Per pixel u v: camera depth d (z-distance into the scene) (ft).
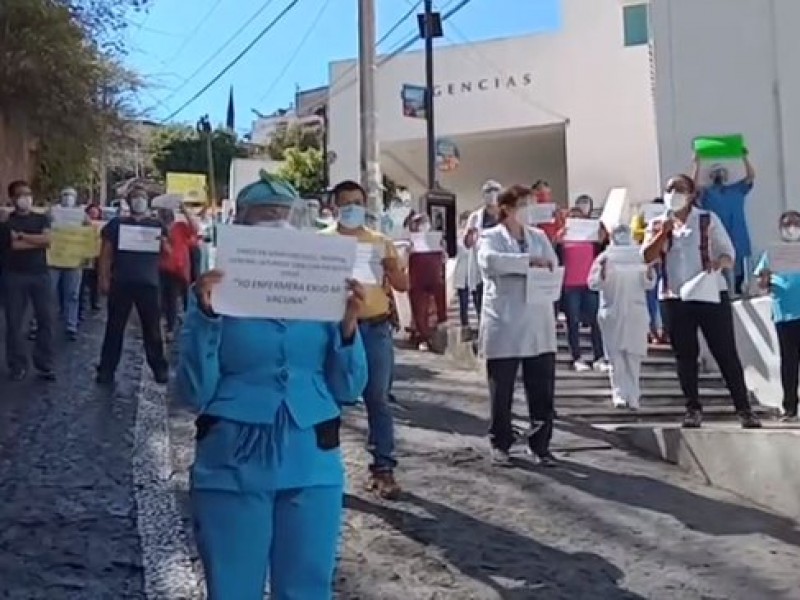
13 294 32.58
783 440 21.99
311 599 11.10
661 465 25.88
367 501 21.43
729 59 45.44
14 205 32.71
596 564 18.34
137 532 18.63
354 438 26.76
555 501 22.17
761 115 44.88
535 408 25.16
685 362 26.13
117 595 15.74
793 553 19.26
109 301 32.27
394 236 47.14
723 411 31.81
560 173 100.12
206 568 11.03
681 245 26.12
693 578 17.81
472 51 91.25
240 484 10.96
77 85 53.21
